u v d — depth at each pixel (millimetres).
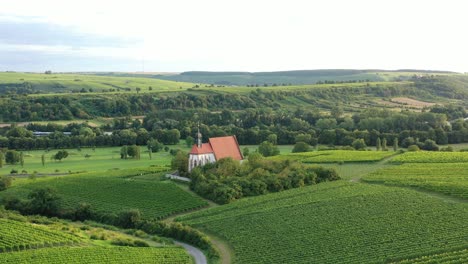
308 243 110625
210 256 109625
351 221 123625
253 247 110688
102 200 154750
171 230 125562
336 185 161250
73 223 141000
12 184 179500
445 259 96500
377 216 126500
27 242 106938
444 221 121125
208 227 125938
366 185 160625
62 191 164750
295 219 127188
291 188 161750
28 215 146250
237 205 142750
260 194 156375
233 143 189750
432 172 175500
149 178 183125
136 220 135875
